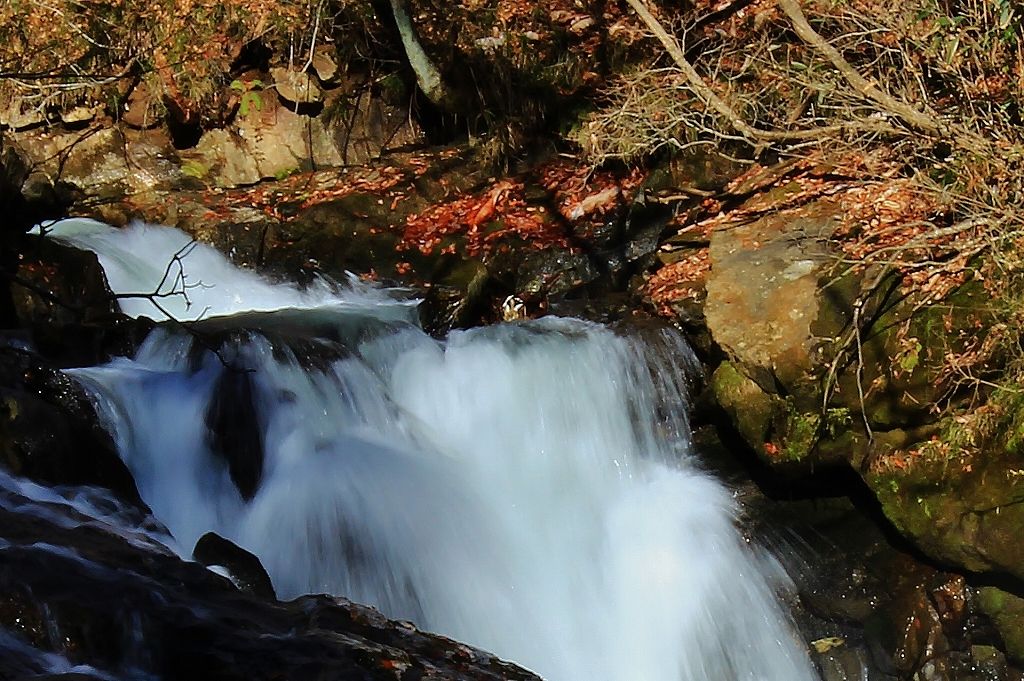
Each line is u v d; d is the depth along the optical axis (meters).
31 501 6.45
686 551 9.12
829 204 10.42
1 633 5.07
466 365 9.72
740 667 8.76
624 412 9.67
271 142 13.88
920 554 8.56
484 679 5.50
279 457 8.55
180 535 8.05
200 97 13.70
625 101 12.66
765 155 11.83
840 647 8.66
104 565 5.67
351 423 8.99
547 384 9.66
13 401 7.20
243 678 5.09
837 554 8.88
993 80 10.09
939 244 9.03
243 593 5.86
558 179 12.90
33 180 12.99
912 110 9.76
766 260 9.77
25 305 9.40
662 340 9.80
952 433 8.18
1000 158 9.23
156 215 12.79
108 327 9.11
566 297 11.18
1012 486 7.97
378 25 14.20
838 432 8.67
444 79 13.81
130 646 5.20
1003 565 8.07
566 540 9.17
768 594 8.90
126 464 8.02
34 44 13.81
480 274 11.00
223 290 12.05
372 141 14.23
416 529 8.41
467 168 13.42
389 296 11.77
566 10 14.50
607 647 8.76
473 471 9.24
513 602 8.55
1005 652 8.30
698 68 13.19
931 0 10.50
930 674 8.42
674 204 11.77
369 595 7.96
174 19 13.91
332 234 12.48
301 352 9.05
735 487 9.36
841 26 11.59
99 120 13.72
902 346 8.49
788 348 8.87
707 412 9.46
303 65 13.97
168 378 8.54
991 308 8.34
